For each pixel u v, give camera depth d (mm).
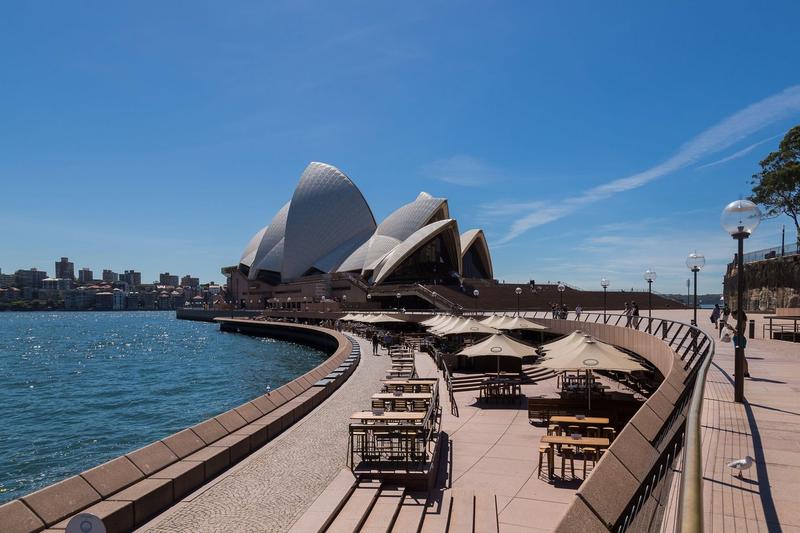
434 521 9125
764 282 52312
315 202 111250
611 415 15742
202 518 8930
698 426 3586
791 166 48969
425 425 11250
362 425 11766
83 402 32875
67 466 19797
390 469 10781
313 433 14586
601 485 6465
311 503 9492
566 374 23922
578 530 5621
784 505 5434
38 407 31484
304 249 113062
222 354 63094
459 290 75125
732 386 12242
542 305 71750
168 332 115688
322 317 79875
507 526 8852
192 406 30781
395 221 101125
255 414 14656
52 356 63719
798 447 7387
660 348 17672
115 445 22562
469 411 18031
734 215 10414
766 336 27484
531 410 16297
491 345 19969
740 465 6062
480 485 10805
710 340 9992
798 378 13406
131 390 37156
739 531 4898
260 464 11797
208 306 197625
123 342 86250
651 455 7734
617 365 14664
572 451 11219
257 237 144375
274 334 92000
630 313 31375
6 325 158875
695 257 18984
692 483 2625
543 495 10203
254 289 138500
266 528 8484
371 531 8547
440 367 27016
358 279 95688
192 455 11156
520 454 12914
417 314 51594
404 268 92000
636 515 5855
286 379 41062
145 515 8977
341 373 23734
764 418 9055
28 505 7941
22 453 21406
